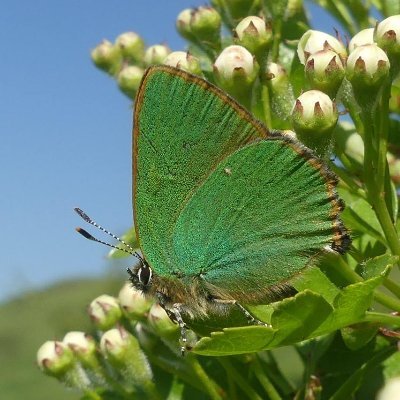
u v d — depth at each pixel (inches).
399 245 3.4
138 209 3.2
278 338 3.1
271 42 3.7
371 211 3.7
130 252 3.5
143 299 3.6
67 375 3.7
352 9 4.1
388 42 3.4
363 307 3.1
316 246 3.2
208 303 3.4
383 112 3.4
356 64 3.4
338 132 3.9
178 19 4.2
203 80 3.1
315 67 3.4
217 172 3.2
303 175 3.2
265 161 3.2
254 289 3.3
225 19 4.1
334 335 3.7
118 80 4.1
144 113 3.1
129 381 3.6
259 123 3.1
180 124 3.2
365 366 3.5
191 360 3.5
